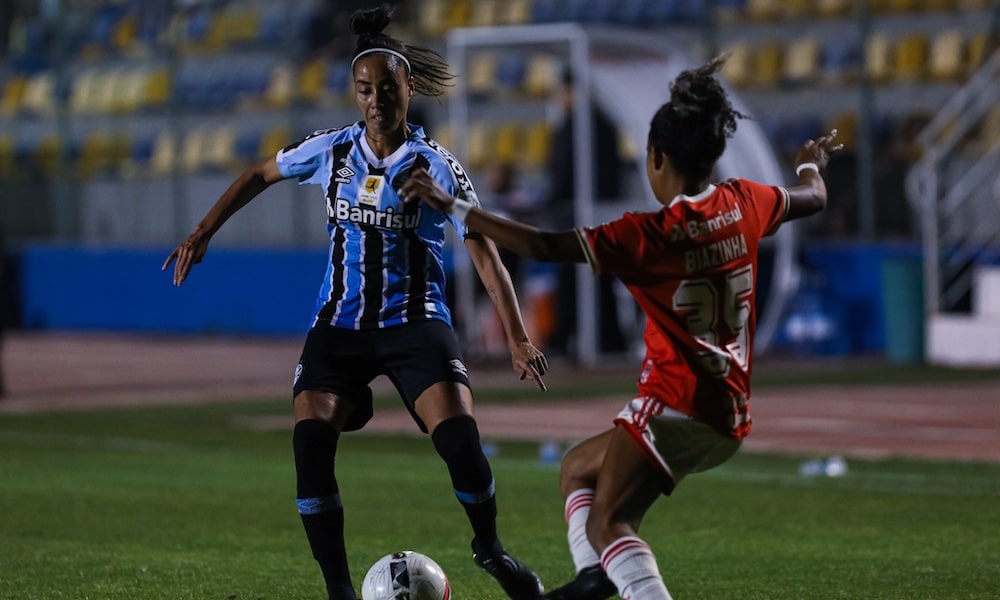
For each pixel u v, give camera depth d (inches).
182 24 4315.9
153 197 4261.8
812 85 3555.6
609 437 772.0
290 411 2378.2
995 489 1525.6
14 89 4603.8
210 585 1029.8
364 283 872.9
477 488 848.9
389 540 1235.2
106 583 1039.0
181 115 4288.9
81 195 4384.8
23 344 3828.7
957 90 3422.7
